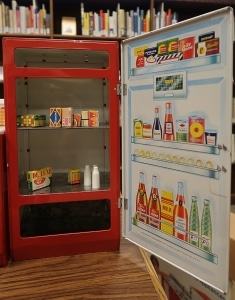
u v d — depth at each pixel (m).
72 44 1.04
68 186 1.17
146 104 1.00
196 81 0.83
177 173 0.92
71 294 0.83
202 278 0.87
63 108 1.17
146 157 1.03
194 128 0.85
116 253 1.09
